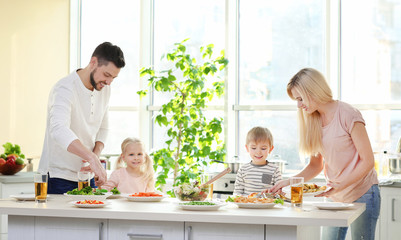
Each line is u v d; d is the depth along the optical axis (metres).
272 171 3.60
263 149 3.62
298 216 2.12
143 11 5.57
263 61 5.14
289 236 2.13
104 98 3.18
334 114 2.77
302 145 2.90
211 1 5.40
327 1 4.86
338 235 2.93
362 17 4.79
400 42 4.66
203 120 5.18
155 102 5.59
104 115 3.35
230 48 5.10
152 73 5.20
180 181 4.89
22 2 5.34
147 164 3.71
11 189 4.12
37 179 2.59
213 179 2.77
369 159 2.67
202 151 4.98
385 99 4.71
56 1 5.68
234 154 5.15
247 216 2.14
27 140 5.36
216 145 5.12
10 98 5.21
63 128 2.80
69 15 5.83
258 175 3.60
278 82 5.08
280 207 2.49
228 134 5.05
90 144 3.16
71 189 3.07
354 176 2.68
